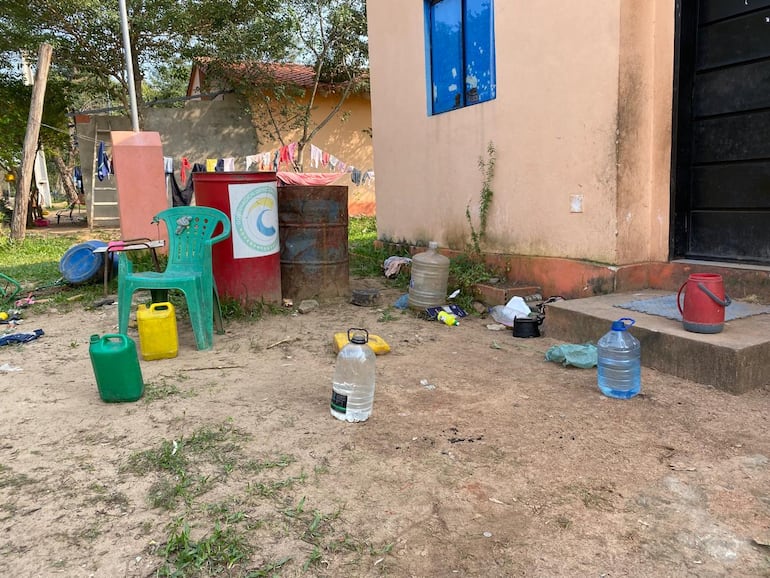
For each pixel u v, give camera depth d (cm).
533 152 614
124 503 261
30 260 1053
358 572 213
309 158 1786
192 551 221
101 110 1575
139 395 384
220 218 529
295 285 679
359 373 341
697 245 548
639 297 514
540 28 584
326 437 322
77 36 1539
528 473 279
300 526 241
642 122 534
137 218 931
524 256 641
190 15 1512
